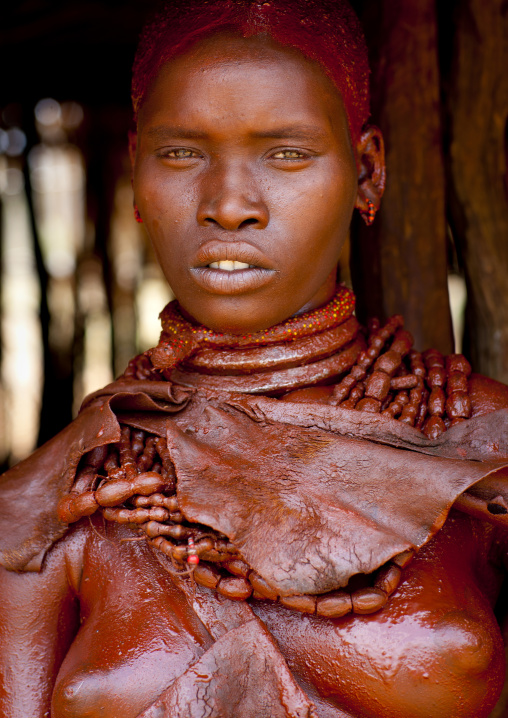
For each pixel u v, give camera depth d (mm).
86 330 8258
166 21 1938
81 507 1796
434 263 3031
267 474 1816
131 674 1771
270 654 1730
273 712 1709
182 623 1811
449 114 3148
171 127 1869
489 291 3123
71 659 1865
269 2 1866
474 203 3135
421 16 3002
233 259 1849
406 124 3012
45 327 8047
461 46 3113
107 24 5184
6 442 8492
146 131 1943
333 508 1753
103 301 8258
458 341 6598
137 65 2062
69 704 1767
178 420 1983
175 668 1770
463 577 1848
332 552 1692
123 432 2008
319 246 1917
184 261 1903
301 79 1860
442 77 3176
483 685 1758
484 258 3125
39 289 7938
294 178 1866
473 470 1749
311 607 1703
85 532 1973
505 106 3113
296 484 1797
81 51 5453
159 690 1753
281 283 1886
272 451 1856
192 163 1897
